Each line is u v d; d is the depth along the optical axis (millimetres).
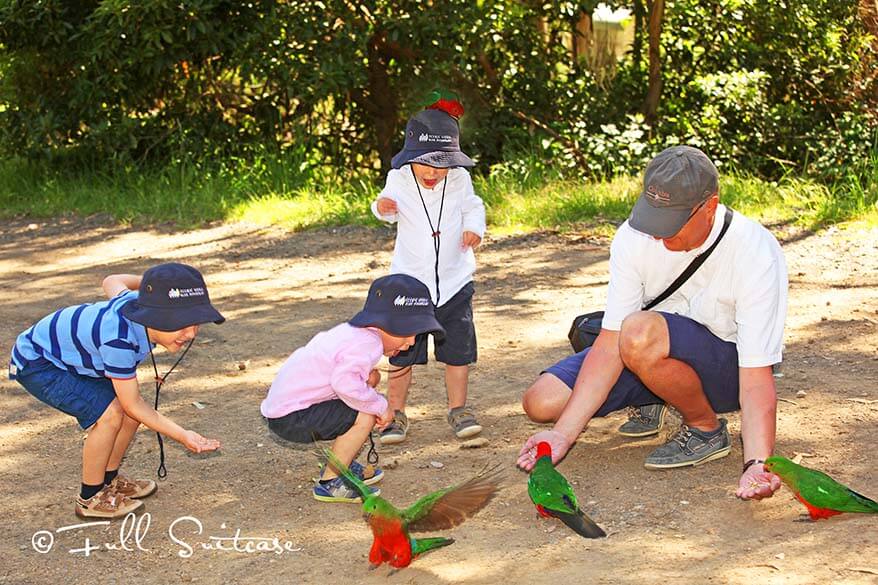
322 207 11500
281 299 8117
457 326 5219
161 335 4137
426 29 12656
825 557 3748
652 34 13547
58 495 4660
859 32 14453
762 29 14156
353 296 8133
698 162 4023
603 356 4570
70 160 13688
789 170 12586
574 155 12672
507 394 5816
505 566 3854
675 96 14273
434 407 5699
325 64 12594
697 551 3873
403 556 3727
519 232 10156
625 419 5375
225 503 4559
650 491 4449
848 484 4395
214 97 13578
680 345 4383
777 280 4320
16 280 9070
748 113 13617
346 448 4480
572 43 14828
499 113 13750
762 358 4281
